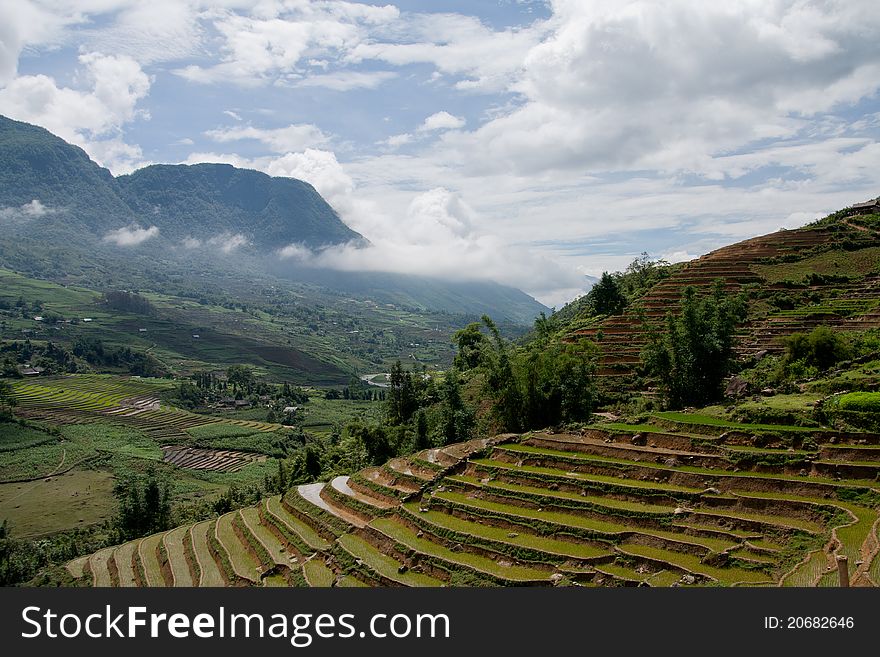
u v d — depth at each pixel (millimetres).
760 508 43688
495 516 51250
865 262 108312
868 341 72625
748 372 76500
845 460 46344
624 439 59469
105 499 126188
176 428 191750
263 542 64188
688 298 86312
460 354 145375
